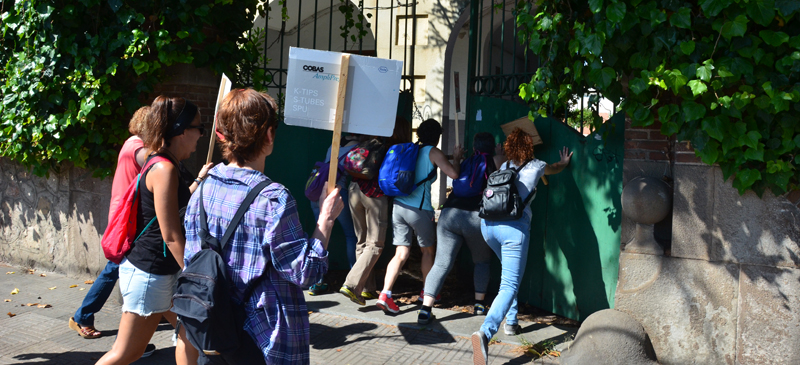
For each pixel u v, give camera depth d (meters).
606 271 4.41
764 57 3.18
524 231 4.04
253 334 2.00
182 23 5.05
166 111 2.84
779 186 3.31
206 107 5.43
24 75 5.30
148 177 2.77
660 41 3.33
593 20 3.53
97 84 4.94
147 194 2.85
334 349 4.12
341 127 2.35
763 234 3.41
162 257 2.88
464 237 4.63
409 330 4.50
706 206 3.56
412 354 4.04
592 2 3.38
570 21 3.71
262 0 5.87
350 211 5.47
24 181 6.26
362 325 4.61
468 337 4.34
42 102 5.29
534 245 5.06
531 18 3.91
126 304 2.88
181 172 3.66
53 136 5.26
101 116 5.28
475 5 5.50
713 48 3.26
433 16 8.44
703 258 3.58
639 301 3.78
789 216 3.35
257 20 10.95
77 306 5.02
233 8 5.41
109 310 4.95
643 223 3.77
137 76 5.21
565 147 4.63
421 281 6.02
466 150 5.57
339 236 6.24
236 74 5.65
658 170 3.81
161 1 4.96
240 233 2.00
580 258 4.63
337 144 2.33
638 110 3.55
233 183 2.06
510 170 4.10
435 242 5.71
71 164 5.78
